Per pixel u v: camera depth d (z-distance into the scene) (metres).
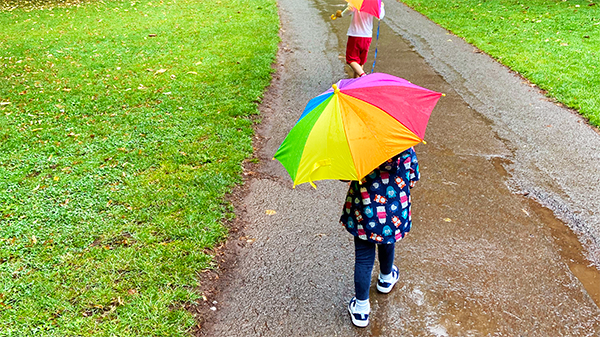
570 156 4.92
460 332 2.84
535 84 6.95
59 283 3.13
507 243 3.63
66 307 2.93
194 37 9.82
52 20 11.91
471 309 3.01
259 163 4.96
